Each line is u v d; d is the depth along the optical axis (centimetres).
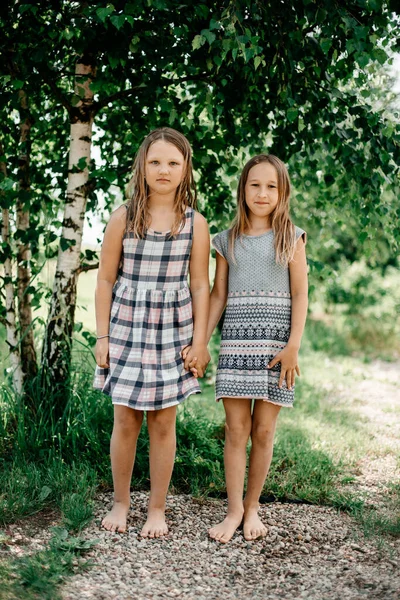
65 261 328
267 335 245
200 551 232
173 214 243
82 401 320
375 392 564
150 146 238
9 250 333
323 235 458
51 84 315
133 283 241
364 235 375
